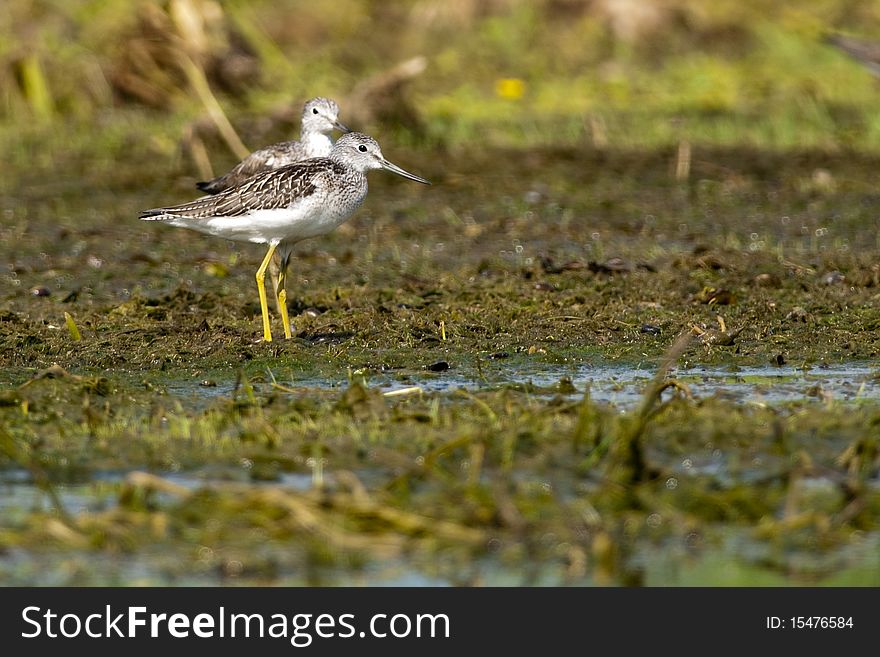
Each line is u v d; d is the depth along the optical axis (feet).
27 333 43.80
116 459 32.22
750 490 29.81
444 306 47.26
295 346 42.37
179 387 38.88
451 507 28.81
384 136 75.87
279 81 83.15
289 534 28.02
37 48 79.56
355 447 32.65
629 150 74.69
